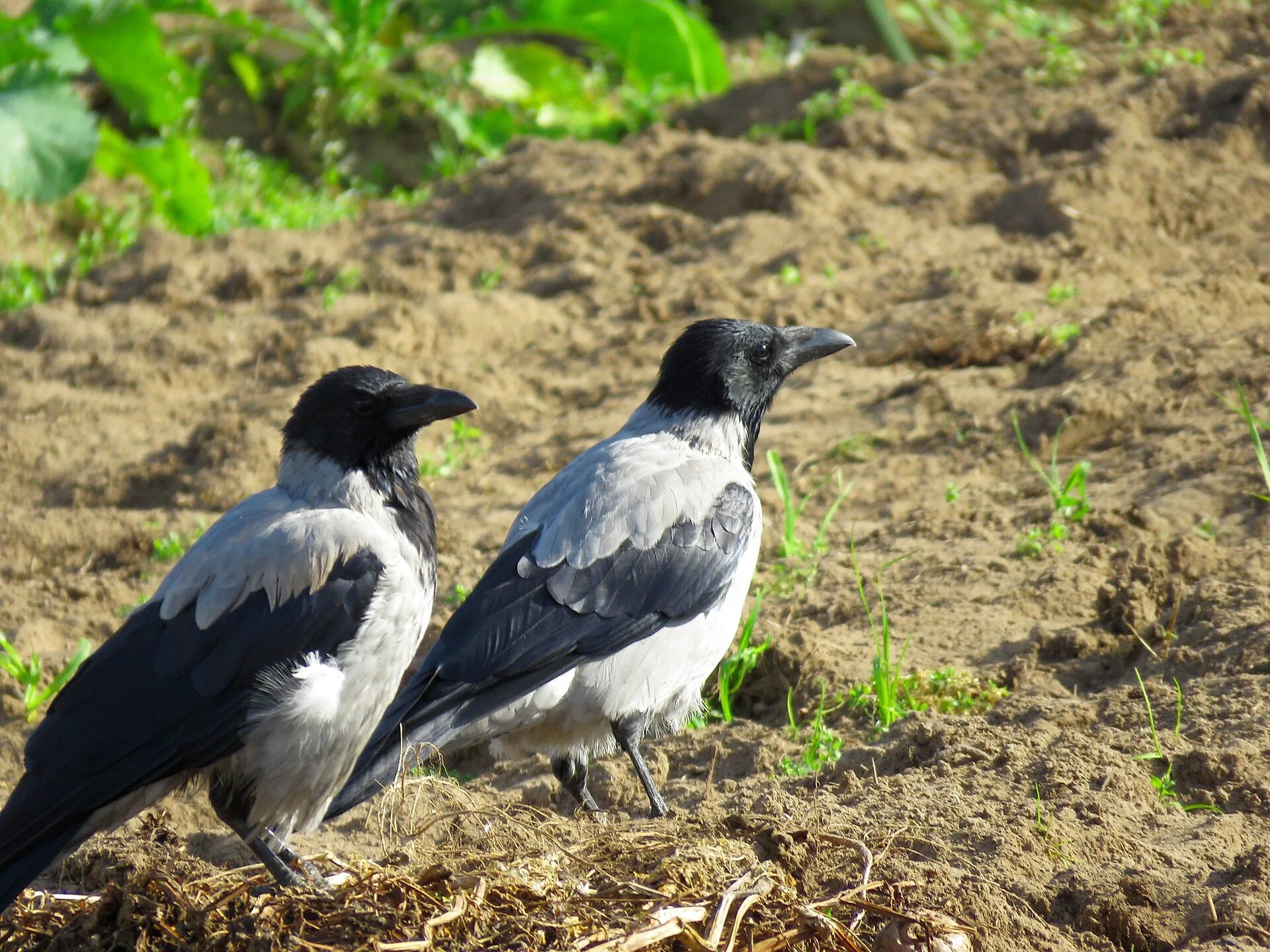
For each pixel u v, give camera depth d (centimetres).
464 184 2153
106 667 742
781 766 930
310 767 759
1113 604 1012
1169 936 683
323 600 757
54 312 1820
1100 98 1980
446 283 1828
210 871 784
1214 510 1118
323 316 1730
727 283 1697
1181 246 1659
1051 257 1631
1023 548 1124
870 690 987
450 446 1482
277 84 2500
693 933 657
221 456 1451
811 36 2647
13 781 1015
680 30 2397
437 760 1034
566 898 687
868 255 1736
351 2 2444
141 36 2072
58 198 1881
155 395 1622
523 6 2438
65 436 1551
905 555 1168
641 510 912
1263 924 665
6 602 1248
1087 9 2655
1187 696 898
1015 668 979
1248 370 1282
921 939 666
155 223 2136
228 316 1784
